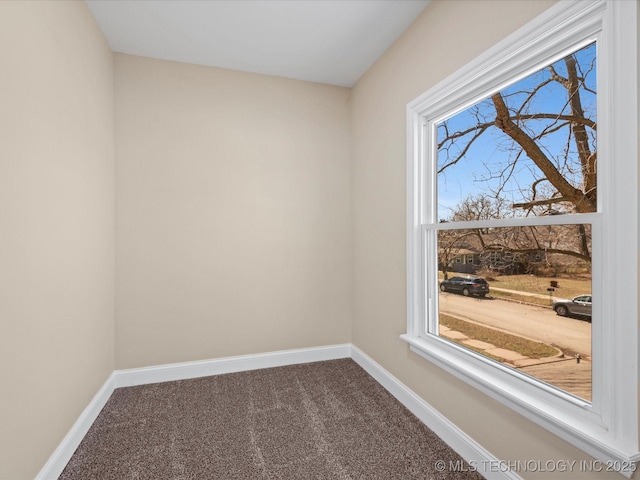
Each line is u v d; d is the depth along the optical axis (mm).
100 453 1776
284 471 1648
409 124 2209
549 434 1304
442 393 1921
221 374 2801
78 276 1847
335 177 3152
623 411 1083
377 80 2680
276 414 2164
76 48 1838
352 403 2307
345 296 3189
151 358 2648
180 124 2705
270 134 2953
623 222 1081
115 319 2553
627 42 1060
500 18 1536
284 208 2996
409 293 2221
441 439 1899
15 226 1256
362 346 2980
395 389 2393
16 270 1261
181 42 2445
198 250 2754
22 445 1300
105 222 2324
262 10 2113
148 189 2623
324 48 2535
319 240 3109
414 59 2189
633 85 1049
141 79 2611
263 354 2951
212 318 2803
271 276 2967
